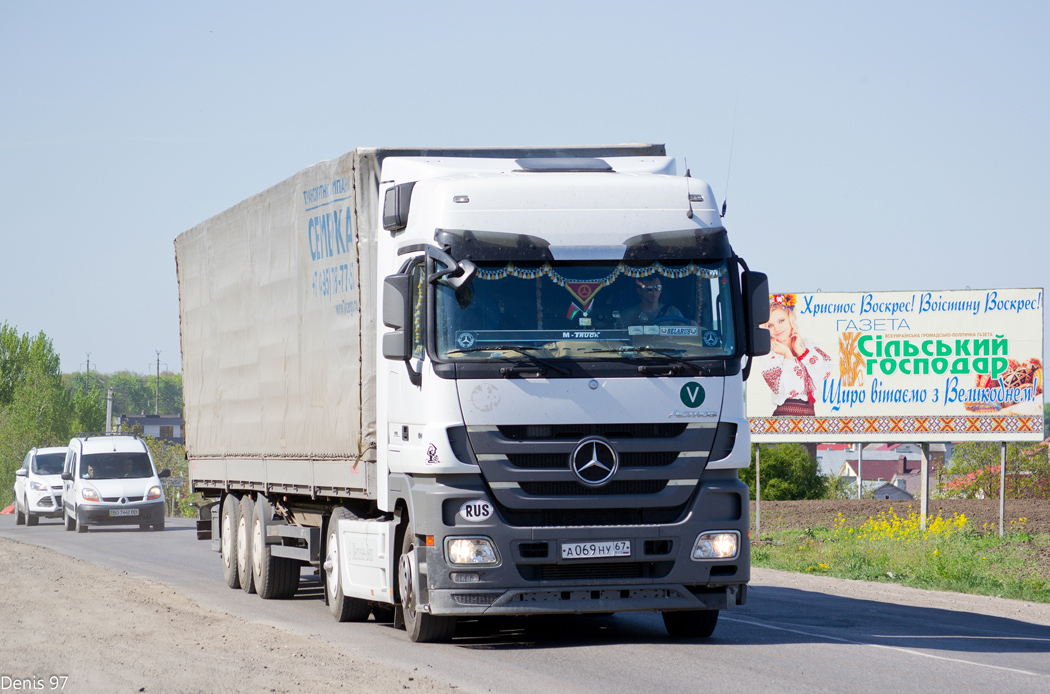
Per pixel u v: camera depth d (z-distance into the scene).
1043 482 63.56
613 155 18.06
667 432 14.37
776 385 40.00
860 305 39.69
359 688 11.72
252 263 22.25
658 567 14.41
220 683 11.96
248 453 22.47
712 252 14.87
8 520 59.56
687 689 11.92
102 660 13.30
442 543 14.11
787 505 50.44
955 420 39.00
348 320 17.50
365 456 16.59
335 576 18.20
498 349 14.21
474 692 11.66
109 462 49.00
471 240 14.41
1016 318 38.72
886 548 30.55
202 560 31.56
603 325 14.45
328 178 18.34
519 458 14.12
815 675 12.80
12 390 148.62
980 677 12.77
